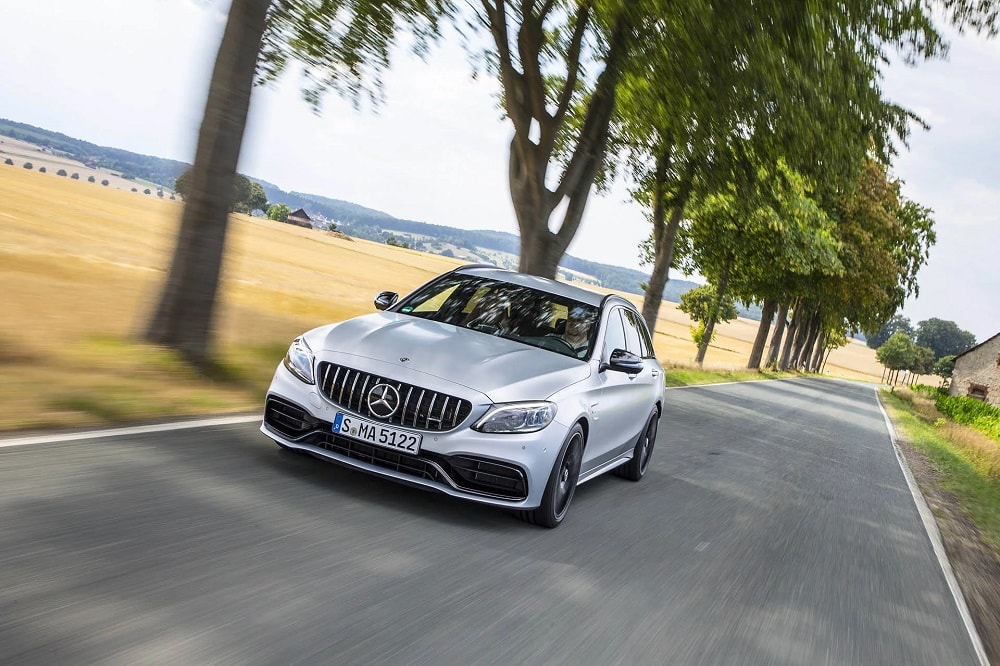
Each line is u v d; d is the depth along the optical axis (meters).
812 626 4.55
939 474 14.46
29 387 6.09
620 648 3.67
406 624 3.43
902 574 6.23
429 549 4.46
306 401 5.07
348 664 2.95
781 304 52.97
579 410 5.35
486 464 4.88
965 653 4.67
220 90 8.15
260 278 31.53
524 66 15.47
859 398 43.56
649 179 23.42
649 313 24.42
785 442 14.13
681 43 12.57
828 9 11.55
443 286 6.61
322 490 5.08
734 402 21.22
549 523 5.31
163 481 4.64
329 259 61.09
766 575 5.41
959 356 82.00
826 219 33.69
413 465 4.89
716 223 32.16
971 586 6.39
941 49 11.79
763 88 12.48
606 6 13.62
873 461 14.04
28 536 3.54
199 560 3.66
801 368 75.62
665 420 13.63
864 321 58.44
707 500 7.57
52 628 2.78
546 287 6.70
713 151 17.42
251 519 4.32
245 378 8.20
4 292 13.37
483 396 4.91
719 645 3.97
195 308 8.23
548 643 3.55
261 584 3.54
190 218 8.21
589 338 6.20
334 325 5.62
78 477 4.44
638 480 7.87
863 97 13.07
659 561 5.21
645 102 16.34
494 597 3.97
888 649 4.44
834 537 7.08
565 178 16.28
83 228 34.50
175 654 2.77
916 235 49.81
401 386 4.93
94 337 8.29
